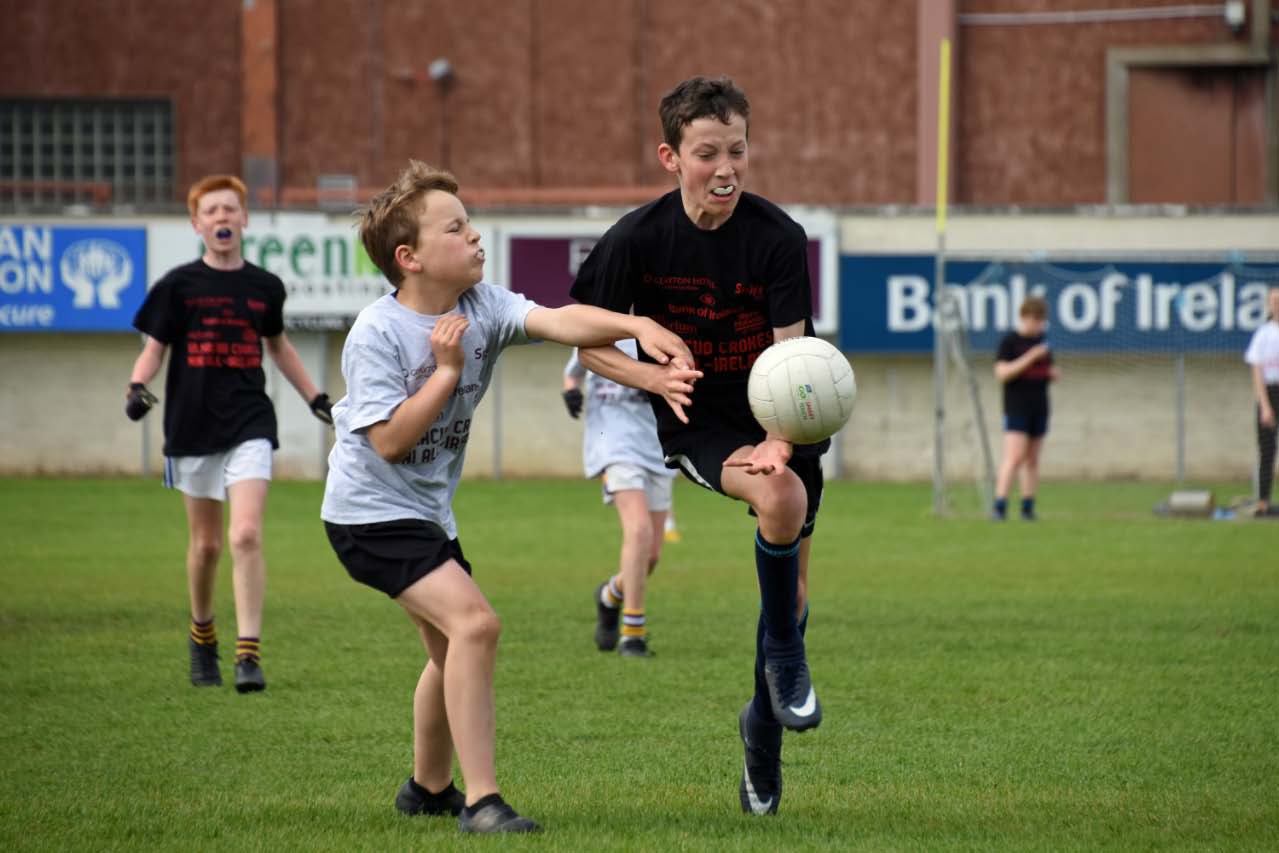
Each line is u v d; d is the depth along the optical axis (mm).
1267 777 16547
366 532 13734
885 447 67750
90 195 89250
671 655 24859
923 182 87625
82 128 90000
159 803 15266
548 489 62688
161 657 24609
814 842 13445
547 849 12805
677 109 13945
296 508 53344
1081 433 66625
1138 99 87375
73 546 41406
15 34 89438
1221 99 87000
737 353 14719
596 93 89312
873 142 88125
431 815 14758
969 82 87938
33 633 27031
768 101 88562
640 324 13539
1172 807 15164
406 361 13633
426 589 13539
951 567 36594
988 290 65000
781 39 88375
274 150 88938
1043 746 18125
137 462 68688
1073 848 13375
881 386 67688
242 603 21828
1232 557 38688
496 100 89375
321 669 23484
